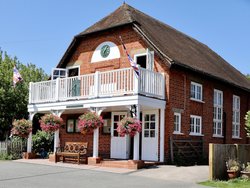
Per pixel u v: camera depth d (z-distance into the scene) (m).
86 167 17.00
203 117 21.91
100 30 21.53
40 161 19.69
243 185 12.92
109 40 21.78
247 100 28.45
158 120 18.95
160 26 24.91
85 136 22.66
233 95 26.12
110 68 21.48
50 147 23.83
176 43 23.50
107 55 21.75
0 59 31.75
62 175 14.40
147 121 19.47
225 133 24.36
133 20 20.14
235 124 26.12
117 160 18.38
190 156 20.05
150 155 19.08
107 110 20.58
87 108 19.34
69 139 23.52
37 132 25.23
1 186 11.51
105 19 23.38
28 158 21.12
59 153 19.30
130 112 18.55
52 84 21.12
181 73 20.08
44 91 21.55
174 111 19.27
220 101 24.14
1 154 21.42
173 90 19.31
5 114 27.14
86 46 22.97
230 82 24.12
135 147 16.48
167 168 16.56
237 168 14.75
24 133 20.98
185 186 12.38
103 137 21.28
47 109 21.09
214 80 23.08
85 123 17.81
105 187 11.70
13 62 32.75
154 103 18.06
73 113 23.34
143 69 17.55
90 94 19.11
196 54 25.02
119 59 21.11
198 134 21.25
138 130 16.36
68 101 19.94
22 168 16.55
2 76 27.59
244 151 16.27
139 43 20.33
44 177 13.78
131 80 17.47
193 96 21.20
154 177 14.26
